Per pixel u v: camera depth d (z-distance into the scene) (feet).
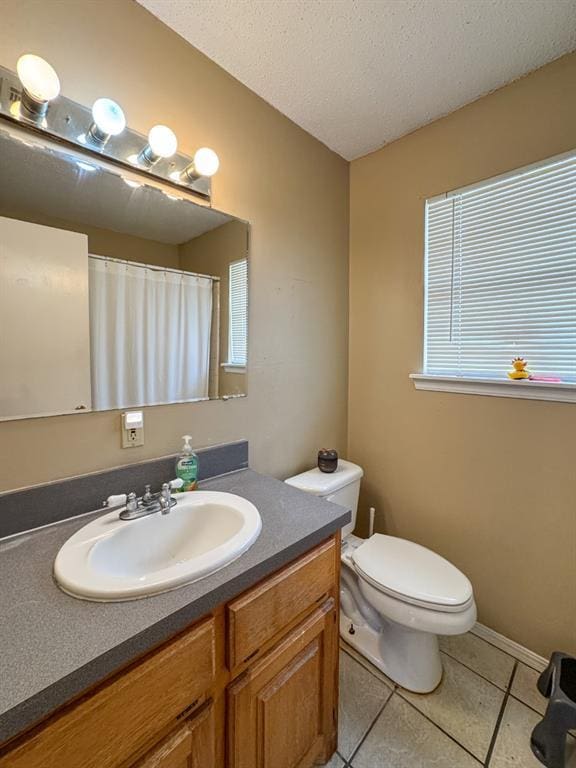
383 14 3.51
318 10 3.48
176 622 2.03
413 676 4.24
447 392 5.26
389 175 5.75
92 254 3.34
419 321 5.51
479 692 4.21
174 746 2.06
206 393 4.32
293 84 4.46
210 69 4.10
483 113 4.70
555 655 4.09
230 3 3.42
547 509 4.42
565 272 4.20
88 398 3.34
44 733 1.61
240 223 4.54
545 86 4.19
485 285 4.87
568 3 3.38
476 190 4.87
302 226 5.41
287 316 5.29
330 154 5.86
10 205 2.88
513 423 4.65
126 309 3.59
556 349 4.32
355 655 4.77
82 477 3.25
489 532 4.93
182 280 4.02
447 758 3.50
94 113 2.90
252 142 4.61
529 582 4.60
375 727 3.79
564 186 4.16
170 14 3.57
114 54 3.34
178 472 3.77
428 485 5.57
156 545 3.12
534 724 3.82
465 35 3.75
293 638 2.86
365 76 4.32
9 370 2.90
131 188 3.55
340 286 6.23
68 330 3.21
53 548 2.70
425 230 5.38
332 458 5.45
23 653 1.74
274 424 5.20
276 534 2.92
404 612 3.91
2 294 2.86
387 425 6.04
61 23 3.02
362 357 6.32
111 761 1.83
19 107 2.85
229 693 2.39
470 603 3.87
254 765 2.59
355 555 4.61
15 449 2.94
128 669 1.89
